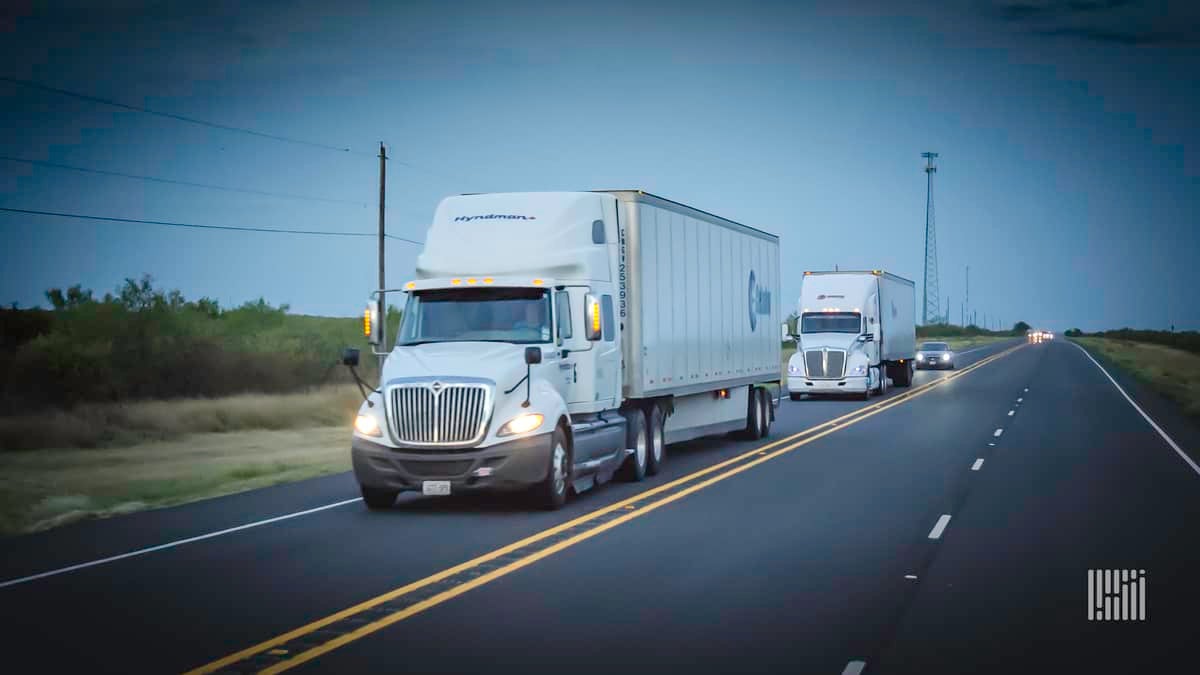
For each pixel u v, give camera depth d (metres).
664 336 20.06
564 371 16.36
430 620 9.00
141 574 10.98
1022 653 7.96
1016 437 26.78
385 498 15.68
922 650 8.05
